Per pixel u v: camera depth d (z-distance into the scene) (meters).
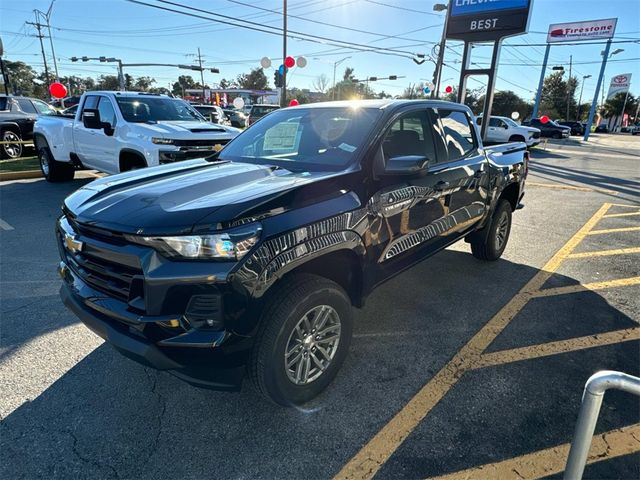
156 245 2.04
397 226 3.07
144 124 6.89
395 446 2.27
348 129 3.09
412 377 2.86
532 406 2.58
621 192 10.22
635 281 4.52
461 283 4.43
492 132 23.73
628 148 26.05
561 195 9.76
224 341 2.06
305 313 2.37
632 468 2.15
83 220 2.31
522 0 12.00
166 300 2.04
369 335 3.39
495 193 4.56
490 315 3.74
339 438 2.33
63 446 2.25
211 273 2.01
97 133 7.54
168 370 2.14
